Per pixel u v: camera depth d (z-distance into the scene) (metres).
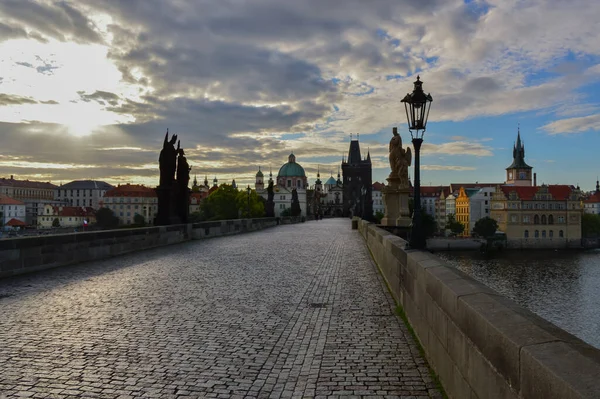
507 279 62.44
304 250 24.42
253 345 7.76
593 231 137.88
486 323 4.19
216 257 20.73
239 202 135.50
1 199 165.38
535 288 52.91
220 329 8.70
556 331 3.65
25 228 158.62
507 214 130.50
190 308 10.37
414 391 5.92
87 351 7.34
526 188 132.88
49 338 7.98
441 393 5.85
